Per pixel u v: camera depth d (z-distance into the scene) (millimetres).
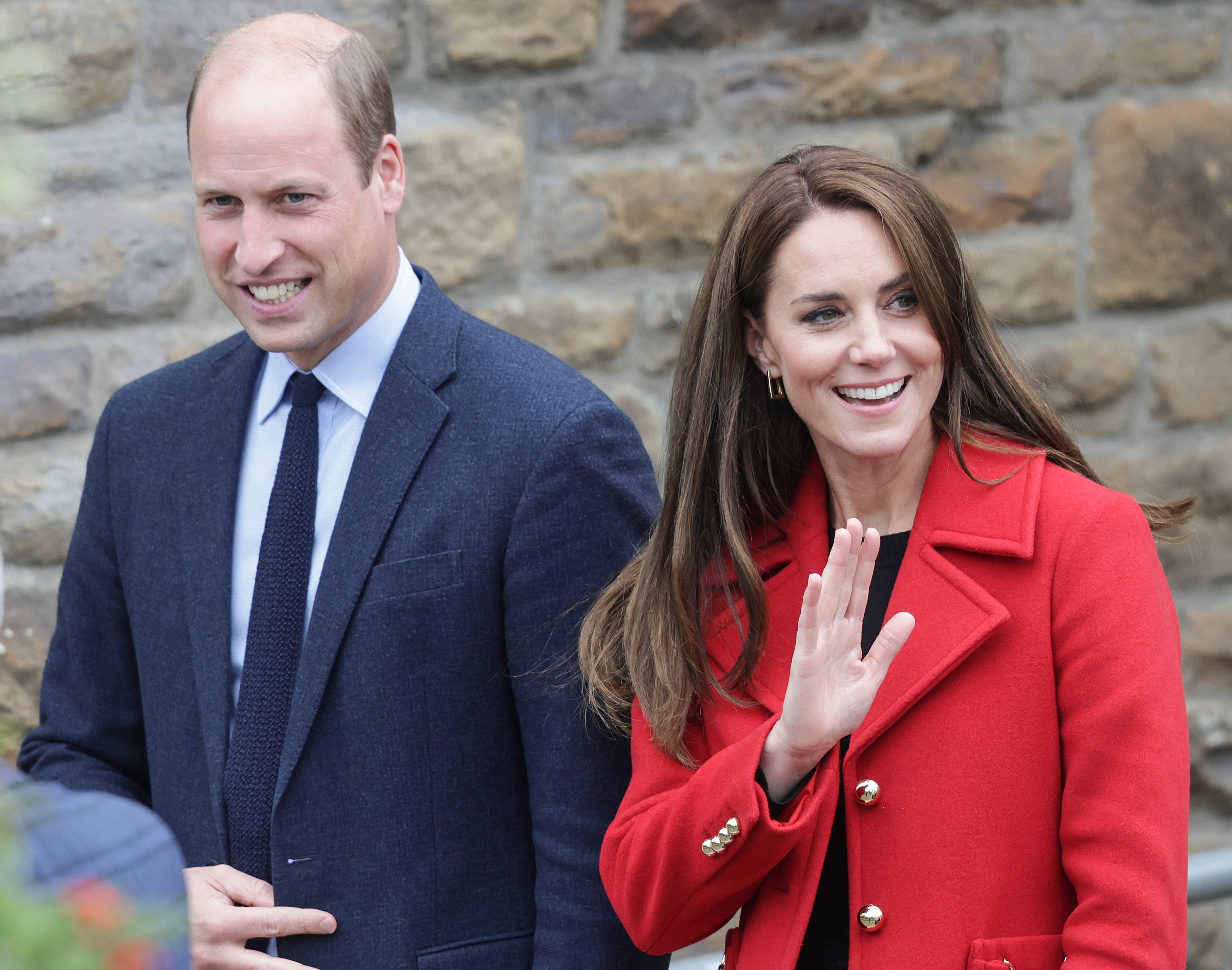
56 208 10578
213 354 7332
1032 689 5281
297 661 6492
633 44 11195
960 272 5699
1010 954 5113
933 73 11617
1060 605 5309
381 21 10867
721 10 11266
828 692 5133
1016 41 11773
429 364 6641
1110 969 4844
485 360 6676
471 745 6398
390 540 6402
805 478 6254
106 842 3068
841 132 11547
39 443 10656
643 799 5883
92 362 10703
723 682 5902
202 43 10672
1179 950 4953
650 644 6027
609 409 6574
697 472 6082
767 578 6141
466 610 6340
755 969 5523
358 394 6738
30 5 10398
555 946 6176
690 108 11297
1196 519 12250
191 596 6770
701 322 6137
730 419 6031
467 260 11078
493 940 6426
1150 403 12211
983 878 5180
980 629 5305
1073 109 11906
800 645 5074
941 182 11750
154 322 10773
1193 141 12062
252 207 6184
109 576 7363
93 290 10656
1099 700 5117
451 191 11016
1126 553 5297
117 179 10664
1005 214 11867
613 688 6199
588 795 6305
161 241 10734
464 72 11016
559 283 11234
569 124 11164
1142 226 12047
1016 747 5246
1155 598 5258
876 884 5305
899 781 5352
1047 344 12016
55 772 7285
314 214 6199
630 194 11234
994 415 5941
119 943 1979
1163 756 5016
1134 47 11953
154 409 7289
